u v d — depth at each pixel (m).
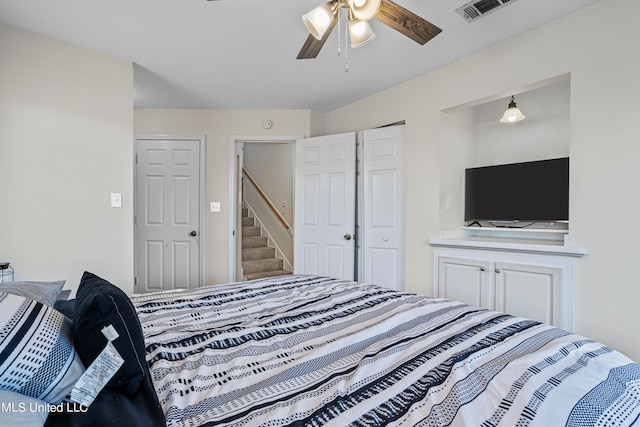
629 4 1.94
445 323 1.32
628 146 1.95
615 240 2.01
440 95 2.97
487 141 3.38
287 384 0.91
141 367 0.85
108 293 0.89
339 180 3.75
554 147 2.95
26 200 2.34
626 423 0.74
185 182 4.12
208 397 0.85
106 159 2.68
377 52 2.69
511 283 2.49
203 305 1.62
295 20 2.22
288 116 4.17
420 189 3.15
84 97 2.58
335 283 2.05
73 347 0.83
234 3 2.04
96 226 2.62
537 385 0.82
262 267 5.21
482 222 3.25
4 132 2.26
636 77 1.93
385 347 1.10
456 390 0.83
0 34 2.23
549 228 2.82
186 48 2.61
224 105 4.00
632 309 1.94
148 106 4.02
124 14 2.15
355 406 0.80
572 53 2.17
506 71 2.50
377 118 3.60
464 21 2.25
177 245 4.12
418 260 3.17
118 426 0.70
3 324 0.75
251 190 6.23
